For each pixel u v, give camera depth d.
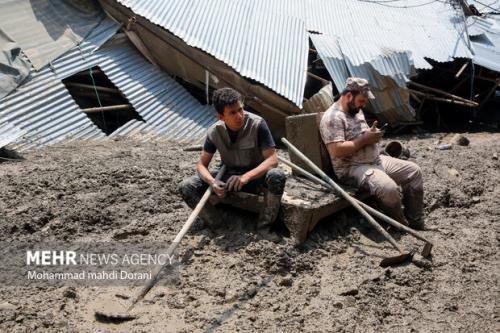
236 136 4.61
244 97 9.67
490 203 6.34
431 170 7.29
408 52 11.57
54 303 4.04
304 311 4.01
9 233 5.02
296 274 4.45
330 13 12.55
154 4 9.91
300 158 5.09
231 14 10.63
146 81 9.77
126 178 6.25
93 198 5.63
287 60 10.25
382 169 5.20
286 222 4.75
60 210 5.36
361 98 4.95
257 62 9.83
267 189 4.66
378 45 11.76
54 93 8.72
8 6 9.09
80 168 6.59
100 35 9.64
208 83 9.81
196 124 9.61
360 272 4.53
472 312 4.18
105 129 9.88
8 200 5.65
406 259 4.74
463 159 8.07
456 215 5.90
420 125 12.87
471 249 5.10
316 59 11.55
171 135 9.21
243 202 4.83
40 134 8.23
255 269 4.44
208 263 4.53
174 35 9.46
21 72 8.59
